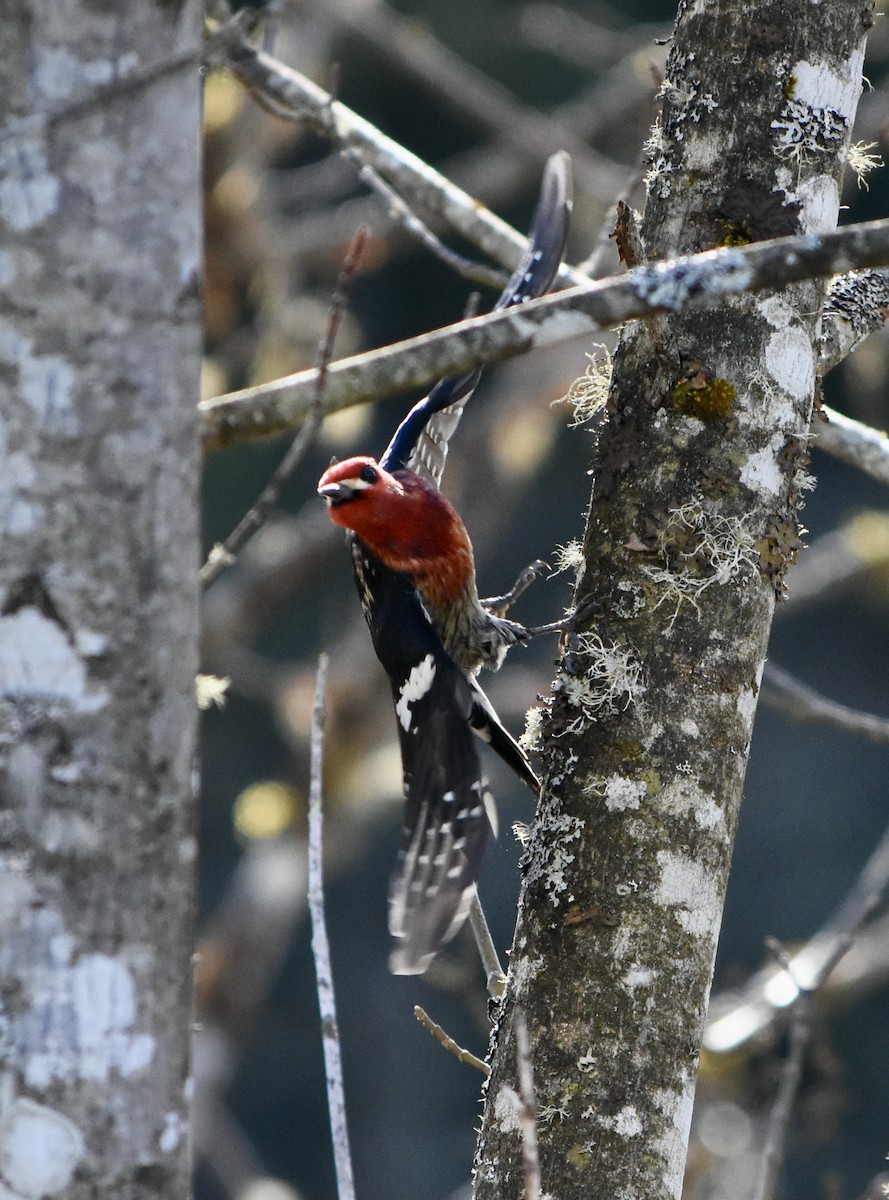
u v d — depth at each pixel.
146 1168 4.35
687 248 6.62
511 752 8.24
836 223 6.78
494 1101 6.21
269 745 42.69
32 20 4.33
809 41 6.69
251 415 4.95
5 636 4.30
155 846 4.40
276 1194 24.52
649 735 6.33
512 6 38.38
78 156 4.33
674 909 6.19
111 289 4.36
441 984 14.13
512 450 24.09
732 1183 14.12
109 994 4.32
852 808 43.19
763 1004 14.65
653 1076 6.05
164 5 4.41
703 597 6.41
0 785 4.29
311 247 23.52
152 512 4.40
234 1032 24.72
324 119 10.92
